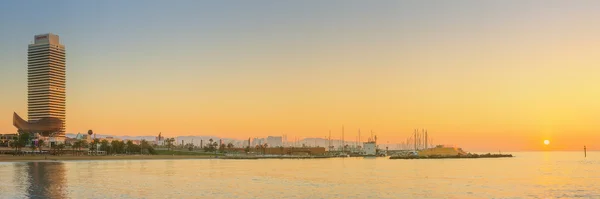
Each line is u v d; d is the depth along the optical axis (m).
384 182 116.94
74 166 199.38
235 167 196.75
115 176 136.25
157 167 195.00
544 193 94.50
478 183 114.62
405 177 133.88
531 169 178.50
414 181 120.06
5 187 102.44
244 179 126.44
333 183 114.19
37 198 85.12
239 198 86.25
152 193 92.75
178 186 106.19
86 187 102.94
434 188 102.88
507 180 123.56
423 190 99.19
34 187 102.50
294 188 102.75
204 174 146.50
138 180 122.38
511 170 171.12
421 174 147.38
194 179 126.00
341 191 97.12
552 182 117.88
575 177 134.75
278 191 97.00
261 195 90.56
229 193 93.38
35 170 164.12
